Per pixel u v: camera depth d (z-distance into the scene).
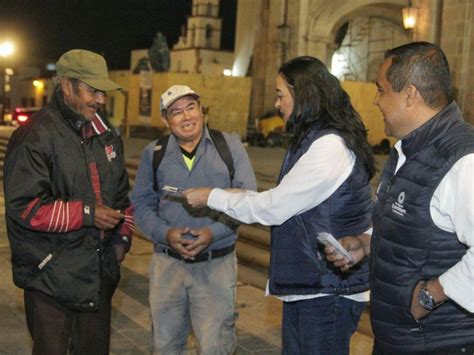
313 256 3.29
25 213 3.43
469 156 2.56
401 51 2.76
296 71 3.33
